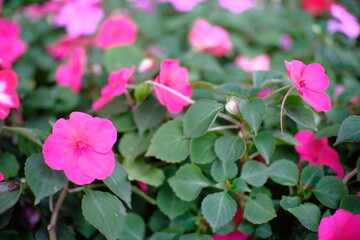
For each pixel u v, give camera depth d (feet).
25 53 2.06
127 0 2.47
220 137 1.26
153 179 1.33
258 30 2.16
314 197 1.30
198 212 1.35
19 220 1.38
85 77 1.89
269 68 2.00
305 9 2.23
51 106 1.66
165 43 2.15
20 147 1.43
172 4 2.45
